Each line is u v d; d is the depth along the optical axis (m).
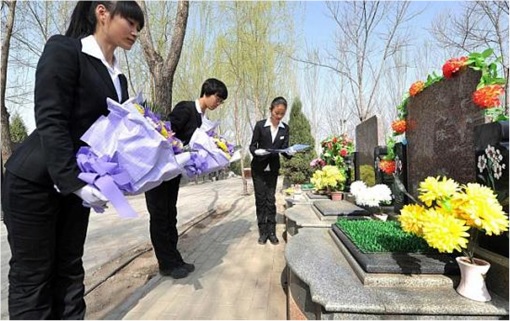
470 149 2.15
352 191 3.38
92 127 1.48
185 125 2.81
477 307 1.47
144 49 4.50
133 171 1.49
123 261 3.54
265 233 4.14
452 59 2.31
